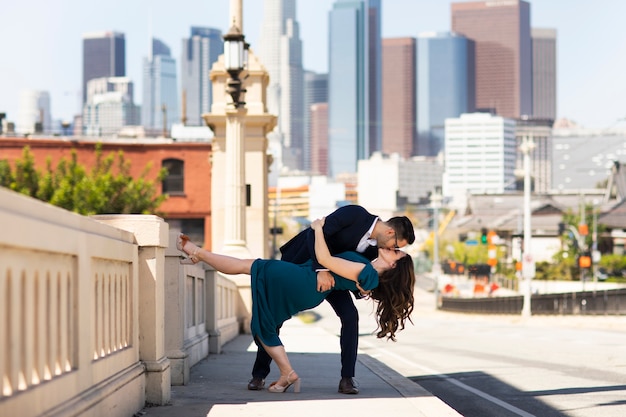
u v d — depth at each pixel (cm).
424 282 14400
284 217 16150
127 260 815
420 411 859
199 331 1490
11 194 494
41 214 554
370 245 947
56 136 7481
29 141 5872
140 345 875
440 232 13800
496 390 1227
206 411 843
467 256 14650
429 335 3012
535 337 2627
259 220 3098
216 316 1633
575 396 1140
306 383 1136
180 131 11156
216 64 3312
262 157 3103
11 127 7731
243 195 2256
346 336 1010
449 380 1378
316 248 924
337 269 918
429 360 1808
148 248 872
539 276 10944
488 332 3181
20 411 507
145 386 870
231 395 975
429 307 9944
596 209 12056
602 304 4322
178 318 1073
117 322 791
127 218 862
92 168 5628
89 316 673
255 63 3138
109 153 5881
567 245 11562
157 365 872
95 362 694
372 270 919
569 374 1420
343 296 1020
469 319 5931
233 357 1522
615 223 12169
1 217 465
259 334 977
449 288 10575
